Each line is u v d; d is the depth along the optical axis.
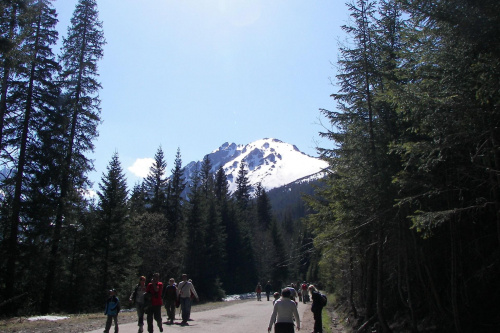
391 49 12.13
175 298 16.16
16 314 19.84
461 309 9.94
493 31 6.11
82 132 25.22
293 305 8.34
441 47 7.37
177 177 55.94
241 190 79.62
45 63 21.95
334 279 31.64
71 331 12.62
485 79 6.08
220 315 20.75
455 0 6.47
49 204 21.98
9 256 19.97
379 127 12.15
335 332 16.64
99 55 26.14
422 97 7.10
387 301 14.88
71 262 31.50
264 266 69.69
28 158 21.33
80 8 26.20
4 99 19.31
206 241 49.31
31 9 15.37
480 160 7.75
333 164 14.08
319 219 13.43
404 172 8.40
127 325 14.84
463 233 10.41
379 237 11.50
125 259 30.80
